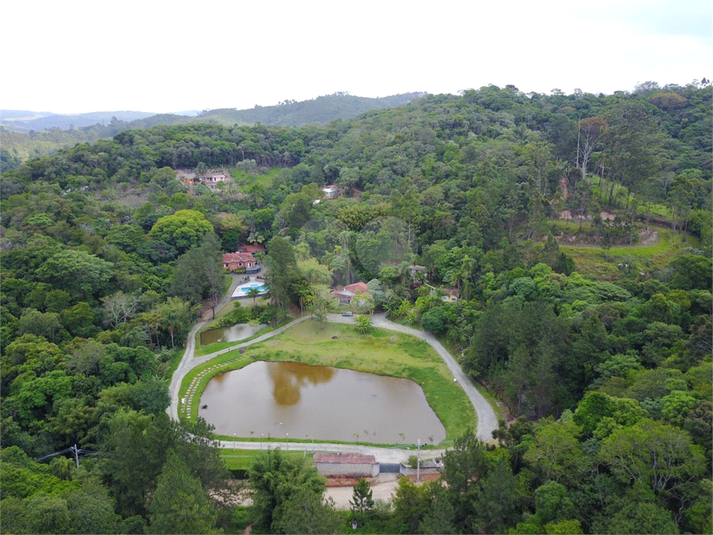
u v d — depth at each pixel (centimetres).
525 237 12631
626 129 13025
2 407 7000
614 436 4750
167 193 17375
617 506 4366
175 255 13650
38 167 16438
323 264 12738
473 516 4862
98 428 6800
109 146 18912
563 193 14038
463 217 13162
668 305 7875
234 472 6569
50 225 12312
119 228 13300
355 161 19438
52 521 4434
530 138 17662
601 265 11062
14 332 8794
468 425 7612
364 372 9594
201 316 11975
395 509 5288
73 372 7862
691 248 11500
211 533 4425
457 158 16325
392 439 7500
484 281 10975
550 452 5044
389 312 11762
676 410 5153
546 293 9631
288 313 11969
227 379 9450
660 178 12988
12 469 5494
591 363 7269
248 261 15062
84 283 10338
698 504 4184
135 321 9862
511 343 7969
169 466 4697
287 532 4584
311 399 8725
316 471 5812
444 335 10444
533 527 4388
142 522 4881
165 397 7606
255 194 17700
